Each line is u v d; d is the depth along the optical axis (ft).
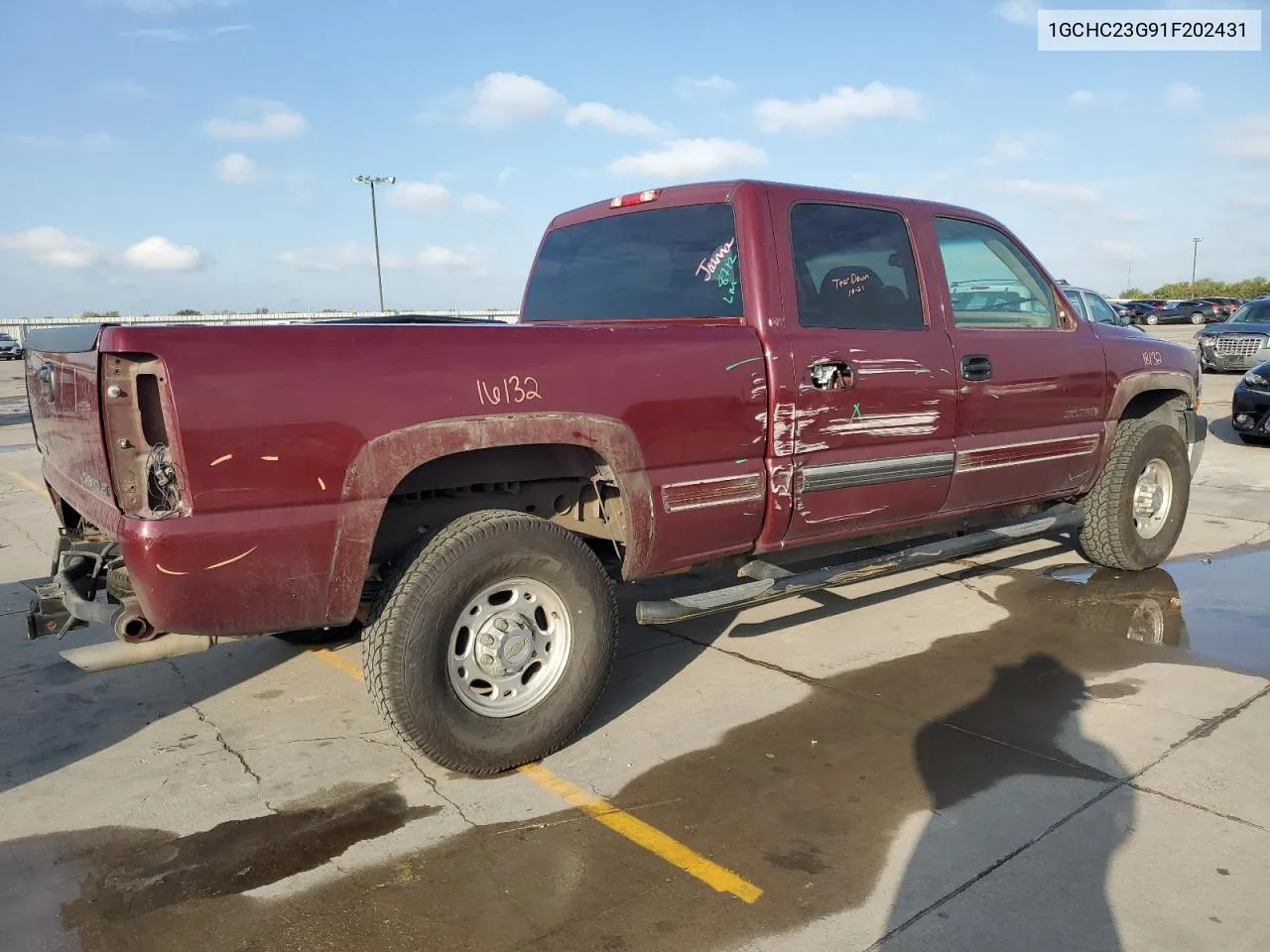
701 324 12.86
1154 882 8.73
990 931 8.07
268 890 8.83
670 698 13.28
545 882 8.91
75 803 10.49
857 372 13.08
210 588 8.91
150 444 8.80
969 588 18.49
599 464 11.48
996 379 15.02
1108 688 13.41
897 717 12.52
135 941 8.12
